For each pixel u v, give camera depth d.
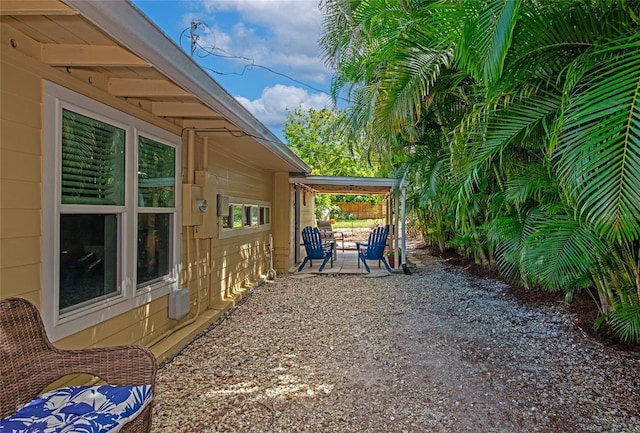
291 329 4.14
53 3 1.62
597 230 1.75
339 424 2.25
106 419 1.50
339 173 18.12
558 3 2.04
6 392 1.64
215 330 4.11
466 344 3.61
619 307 3.10
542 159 3.26
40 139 2.19
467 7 2.51
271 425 2.25
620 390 2.63
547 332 3.91
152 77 2.69
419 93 3.18
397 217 8.62
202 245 4.45
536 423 2.25
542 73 2.38
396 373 2.97
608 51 1.90
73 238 2.48
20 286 2.08
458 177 3.26
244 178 6.06
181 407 2.45
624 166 1.62
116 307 2.87
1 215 1.97
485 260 7.30
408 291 6.08
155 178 3.47
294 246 9.00
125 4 1.68
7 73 1.99
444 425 2.24
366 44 4.42
